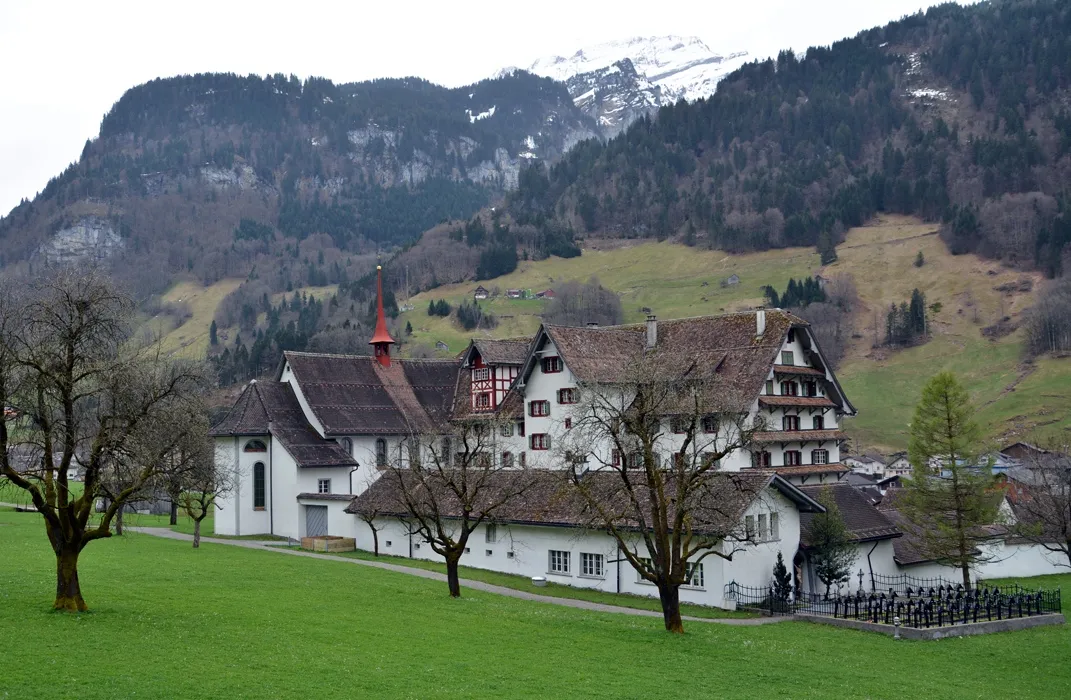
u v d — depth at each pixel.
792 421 84.88
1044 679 43.97
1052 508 85.12
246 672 33.53
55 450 41.50
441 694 32.75
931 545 71.06
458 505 72.12
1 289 39.78
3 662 32.34
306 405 93.25
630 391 78.62
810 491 68.56
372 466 93.56
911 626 53.06
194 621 41.41
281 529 88.94
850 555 62.28
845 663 43.53
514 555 69.38
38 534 70.56
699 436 76.25
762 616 56.47
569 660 39.47
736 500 57.41
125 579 52.56
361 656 37.22
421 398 101.12
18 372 39.22
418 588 57.03
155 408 42.25
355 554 77.38
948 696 39.00
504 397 96.25
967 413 73.12
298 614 44.94
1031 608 60.91
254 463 89.81
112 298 41.09
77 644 35.50
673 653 42.28
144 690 30.48
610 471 68.88
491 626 45.38
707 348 86.19
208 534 89.38
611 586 63.41
